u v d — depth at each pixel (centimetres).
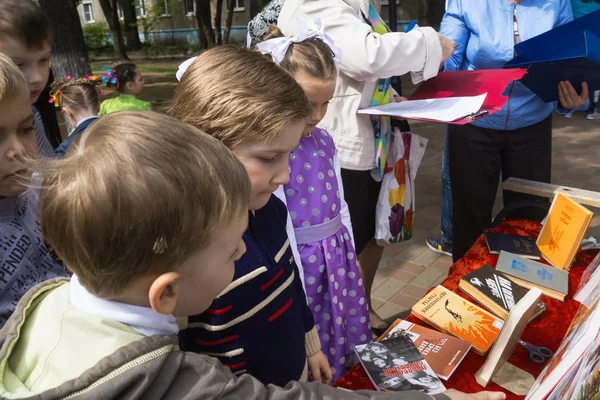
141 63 1549
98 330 54
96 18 2323
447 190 289
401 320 125
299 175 133
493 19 206
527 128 216
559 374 77
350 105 169
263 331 92
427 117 145
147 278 53
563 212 154
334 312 141
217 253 56
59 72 582
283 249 101
